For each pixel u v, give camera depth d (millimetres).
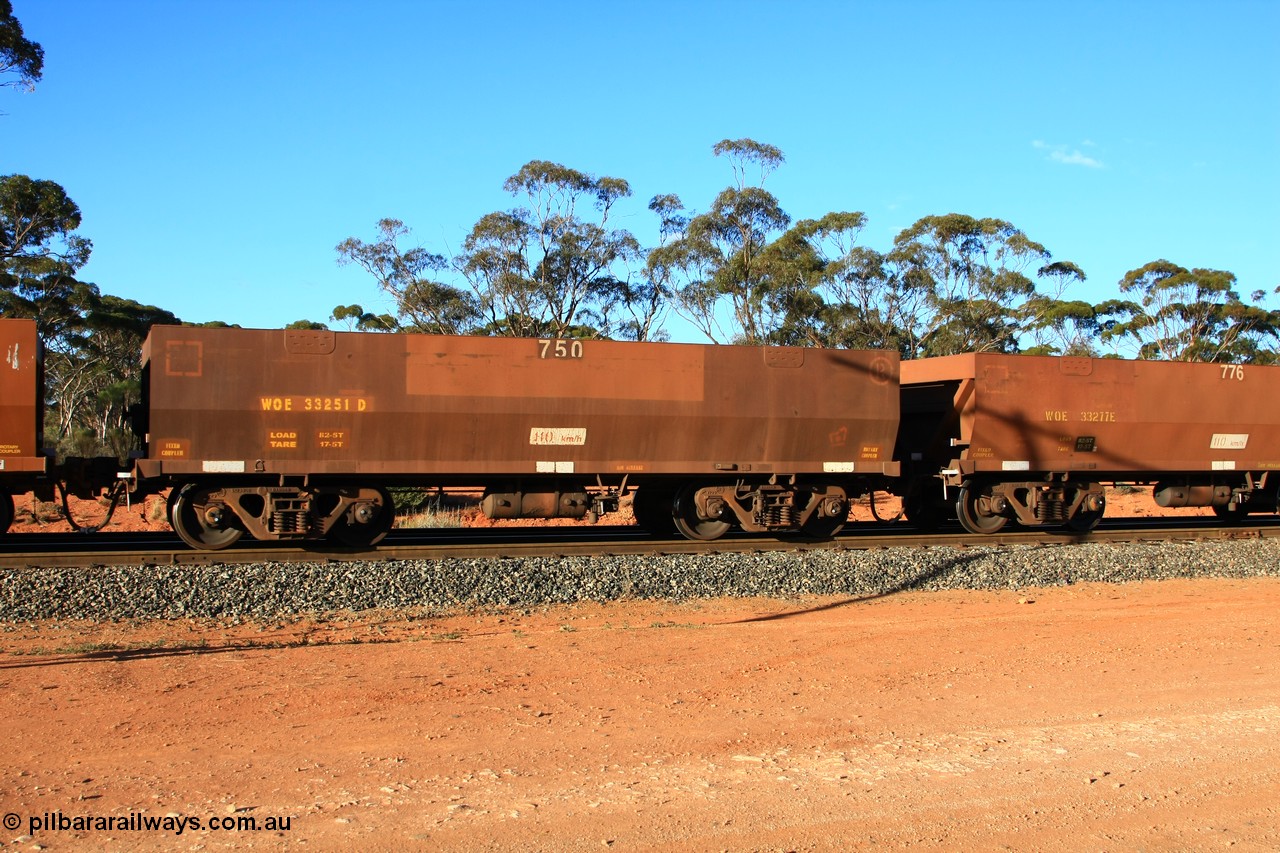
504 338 14812
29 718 6953
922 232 45656
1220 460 19094
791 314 44250
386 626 10969
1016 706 7492
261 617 11258
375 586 12133
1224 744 6598
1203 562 15492
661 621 11383
